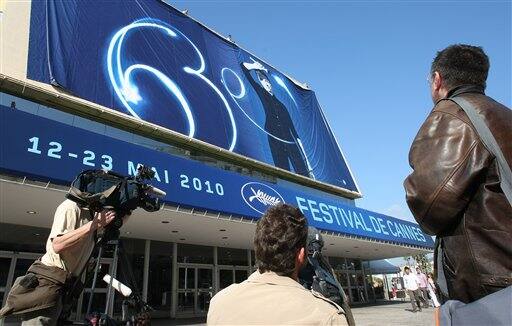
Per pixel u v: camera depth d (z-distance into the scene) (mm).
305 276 3021
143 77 15109
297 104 25172
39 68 11664
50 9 13039
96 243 2221
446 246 1423
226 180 11797
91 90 12758
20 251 10766
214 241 14852
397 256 24156
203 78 18391
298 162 21062
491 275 1235
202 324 11578
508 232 1242
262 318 1403
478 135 1356
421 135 1534
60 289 2135
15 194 7855
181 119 15500
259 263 1632
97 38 14125
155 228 12070
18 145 7219
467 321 1211
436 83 1749
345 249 19844
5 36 11344
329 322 1335
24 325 2045
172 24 18891
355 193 24391
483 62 1663
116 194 2287
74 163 7930
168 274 14227
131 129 13836
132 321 2127
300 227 1643
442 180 1352
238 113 19062
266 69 24578
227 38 22812
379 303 23047
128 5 16750
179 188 10008
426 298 18172
